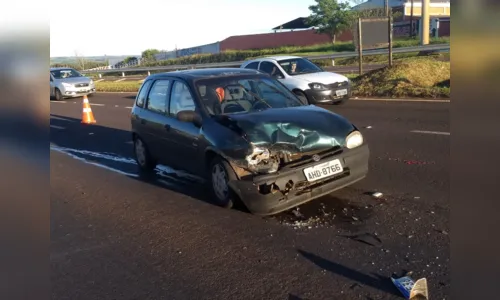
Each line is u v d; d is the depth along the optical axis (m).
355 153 5.05
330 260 3.74
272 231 4.42
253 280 3.53
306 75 12.44
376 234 4.15
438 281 3.28
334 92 12.21
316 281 3.43
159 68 37.47
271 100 5.83
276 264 3.75
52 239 4.64
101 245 4.44
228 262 3.86
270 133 4.85
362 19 17.75
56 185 6.77
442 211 4.52
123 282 3.69
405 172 5.93
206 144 5.20
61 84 21.84
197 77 6.08
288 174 4.62
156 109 6.63
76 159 8.58
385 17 17.25
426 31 25.86
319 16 45.53
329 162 4.85
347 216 4.63
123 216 5.21
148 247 4.32
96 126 12.55
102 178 7.02
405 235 4.07
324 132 5.00
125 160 8.22
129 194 6.06
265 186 4.56
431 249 3.76
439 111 10.31
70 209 5.60
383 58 29.12
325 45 40.91
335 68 27.20
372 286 3.30
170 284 3.59
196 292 3.43
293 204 4.69
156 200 5.71
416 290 3.05
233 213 4.99
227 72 6.32
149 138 6.79
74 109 17.53
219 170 5.12
